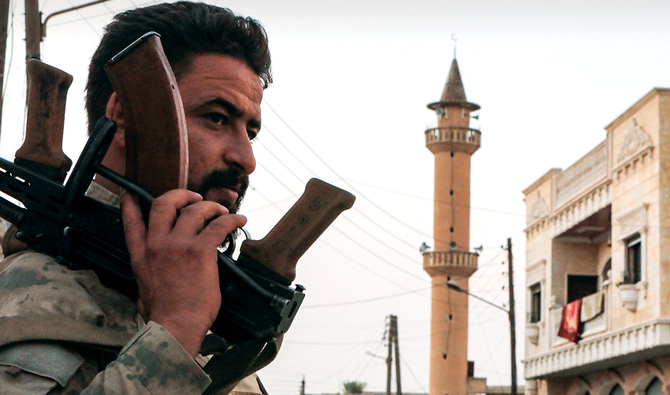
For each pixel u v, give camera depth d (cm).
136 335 125
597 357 2250
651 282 2003
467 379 4344
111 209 140
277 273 136
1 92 937
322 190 138
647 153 2073
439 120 4522
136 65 138
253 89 165
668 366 2052
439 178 4466
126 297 141
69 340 129
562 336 2459
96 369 134
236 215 135
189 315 126
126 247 138
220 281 133
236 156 159
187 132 153
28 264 138
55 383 125
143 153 139
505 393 4297
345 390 4875
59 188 142
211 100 158
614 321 2175
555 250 2653
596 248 2647
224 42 161
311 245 138
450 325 4300
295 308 134
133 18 164
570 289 2631
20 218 145
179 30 159
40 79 150
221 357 153
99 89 168
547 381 2695
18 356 125
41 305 131
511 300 2397
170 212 133
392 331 3606
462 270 4325
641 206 2064
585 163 2434
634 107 2131
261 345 148
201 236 131
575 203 2491
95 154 138
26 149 147
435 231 4425
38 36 1034
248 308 132
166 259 129
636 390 2212
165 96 138
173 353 122
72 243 140
